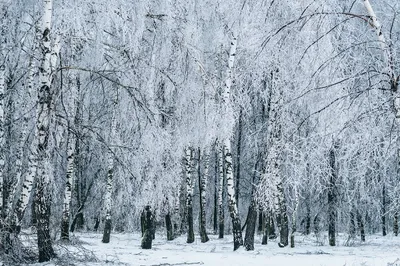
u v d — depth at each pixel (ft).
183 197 99.30
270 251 58.90
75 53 52.37
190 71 58.13
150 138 56.29
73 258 41.11
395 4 32.04
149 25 57.00
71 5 43.24
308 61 32.81
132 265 41.09
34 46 44.39
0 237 37.68
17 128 49.98
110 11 47.50
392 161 31.17
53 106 40.75
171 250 59.26
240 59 60.39
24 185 39.34
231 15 53.26
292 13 35.14
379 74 29.32
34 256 40.55
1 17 43.80
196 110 58.29
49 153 41.93
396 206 34.06
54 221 53.62
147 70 54.80
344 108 30.19
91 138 53.93
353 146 30.42
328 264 42.19
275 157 35.96
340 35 32.40
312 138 31.83
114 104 59.93
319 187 39.47
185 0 57.72
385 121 29.48
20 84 48.47
